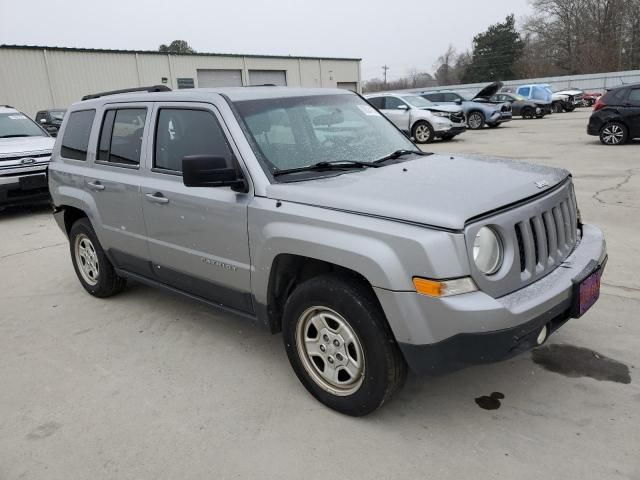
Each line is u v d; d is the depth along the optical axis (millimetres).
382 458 2713
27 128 10312
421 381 3393
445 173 3238
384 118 4398
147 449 2883
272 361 3773
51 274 6000
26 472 2758
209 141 3562
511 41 76438
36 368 3846
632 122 13773
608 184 8969
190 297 4039
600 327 3941
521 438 2809
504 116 22672
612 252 5555
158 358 3896
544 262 2883
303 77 41719
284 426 3020
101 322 4594
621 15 61625
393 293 2576
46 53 28703
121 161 4348
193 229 3639
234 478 2635
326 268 3143
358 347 2873
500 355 2541
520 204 2791
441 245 2479
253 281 3314
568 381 3301
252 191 3230
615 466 2564
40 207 10109
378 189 2924
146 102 4109
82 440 2988
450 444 2793
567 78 47250
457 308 2457
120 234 4402
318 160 3496
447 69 97000
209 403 3289
